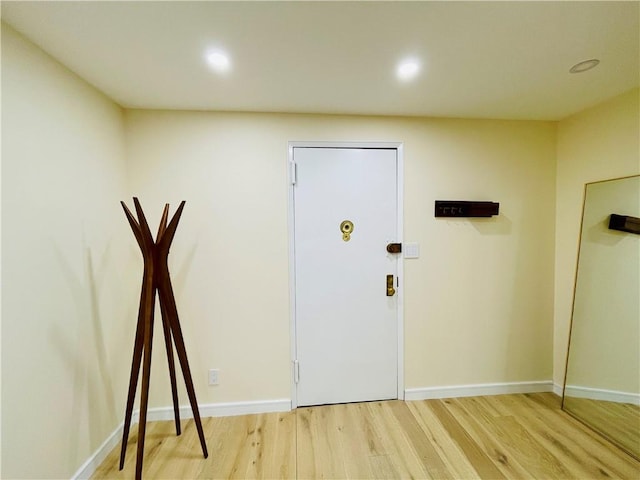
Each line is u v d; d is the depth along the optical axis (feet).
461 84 5.17
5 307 3.47
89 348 4.85
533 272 7.07
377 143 6.56
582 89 5.40
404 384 6.89
